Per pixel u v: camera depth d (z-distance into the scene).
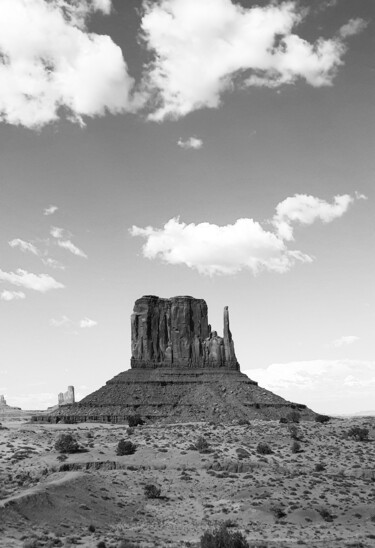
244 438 179.50
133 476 141.62
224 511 119.25
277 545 95.75
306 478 140.75
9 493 119.81
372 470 146.75
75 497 117.88
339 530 108.06
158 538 101.12
